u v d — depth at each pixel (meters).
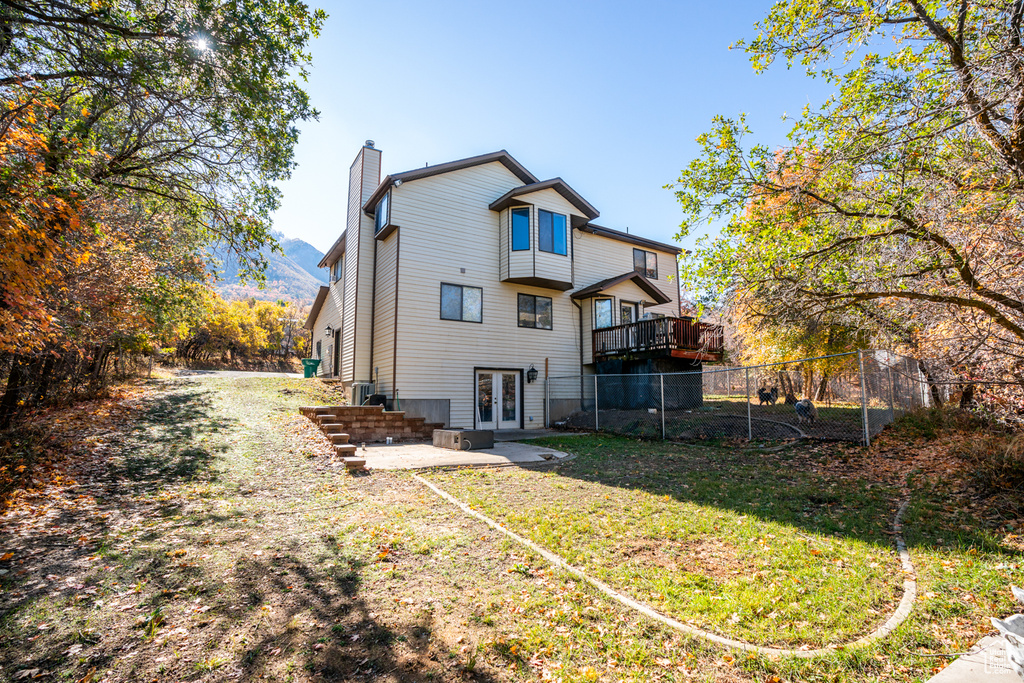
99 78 6.91
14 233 4.87
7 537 4.41
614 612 3.45
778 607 3.47
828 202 6.12
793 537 4.87
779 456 9.08
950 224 5.32
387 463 8.65
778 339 14.83
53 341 7.63
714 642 3.04
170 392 13.27
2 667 2.65
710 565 4.28
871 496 6.19
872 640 3.01
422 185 15.03
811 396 19.11
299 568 4.13
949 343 7.98
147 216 10.09
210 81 7.00
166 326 15.61
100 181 8.21
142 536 4.67
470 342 15.38
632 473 8.05
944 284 6.12
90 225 7.29
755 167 6.58
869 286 6.56
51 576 3.74
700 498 6.41
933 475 6.76
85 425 8.70
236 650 2.90
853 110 6.13
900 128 5.23
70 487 5.93
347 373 16.47
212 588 3.70
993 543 4.35
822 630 3.16
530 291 17.00
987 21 5.02
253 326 40.09
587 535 5.04
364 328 15.95
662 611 3.48
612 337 17.03
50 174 6.08
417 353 14.32
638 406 16.34
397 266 14.32
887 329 8.46
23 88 5.98
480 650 2.97
